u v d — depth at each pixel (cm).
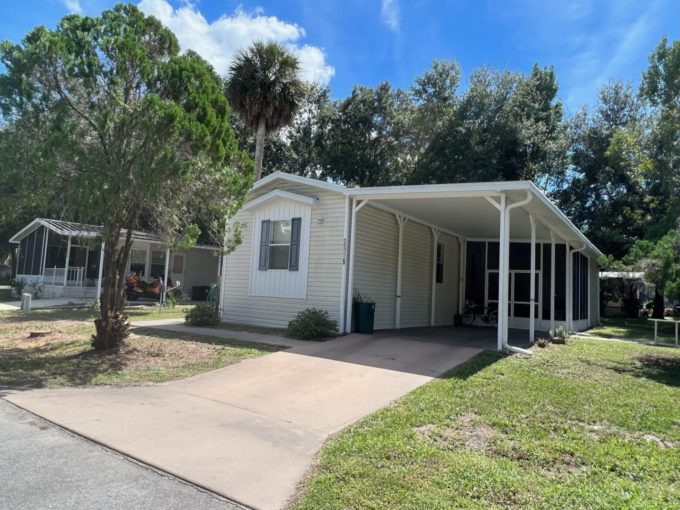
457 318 1745
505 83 2792
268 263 1344
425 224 1542
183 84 845
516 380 737
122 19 860
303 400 624
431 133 3009
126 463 412
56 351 952
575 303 1705
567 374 808
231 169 909
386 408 584
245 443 469
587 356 1012
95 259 2538
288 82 1880
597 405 621
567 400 634
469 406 595
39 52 752
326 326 1098
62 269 2353
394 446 456
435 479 384
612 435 513
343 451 444
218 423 530
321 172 3197
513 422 541
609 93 3105
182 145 802
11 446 444
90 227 1669
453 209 1275
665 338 1519
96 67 799
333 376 741
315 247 1248
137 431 493
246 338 1086
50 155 713
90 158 748
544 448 465
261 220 1372
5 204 788
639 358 1021
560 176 3048
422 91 3055
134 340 1053
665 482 395
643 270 1045
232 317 1410
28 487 358
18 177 759
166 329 1249
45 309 1827
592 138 3052
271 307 1322
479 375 760
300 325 1084
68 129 738
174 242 962
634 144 2627
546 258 1697
